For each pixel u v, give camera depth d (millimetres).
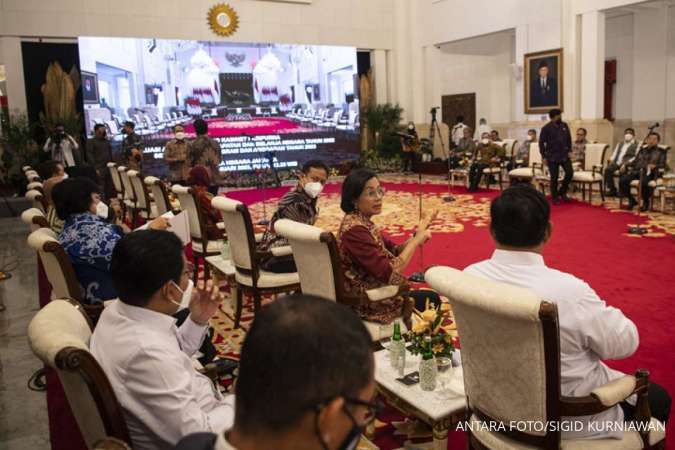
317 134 15172
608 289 5008
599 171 9711
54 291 3529
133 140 11562
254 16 14188
